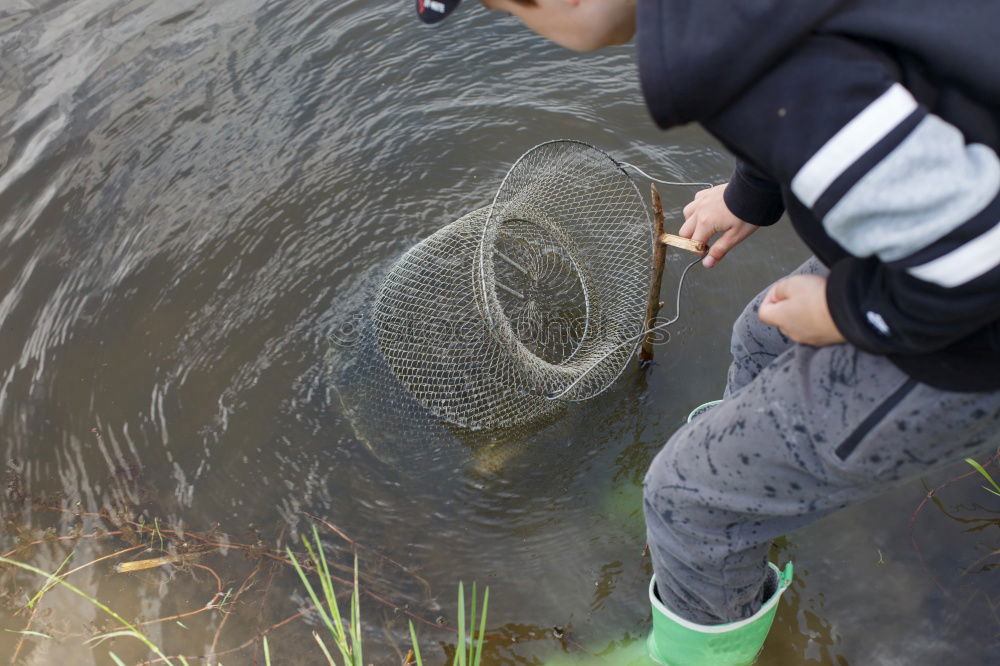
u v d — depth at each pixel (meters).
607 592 2.42
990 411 1.26
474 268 2.69
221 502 2.75
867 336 1.25
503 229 3.06
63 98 4.25
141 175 3.82
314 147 3.90
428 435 2.88
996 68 1.02
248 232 3.55
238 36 4.51
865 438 1.36
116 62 4.43
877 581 2.32
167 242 3.54
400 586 2.50
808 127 1.05
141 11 4.74
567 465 2.76
